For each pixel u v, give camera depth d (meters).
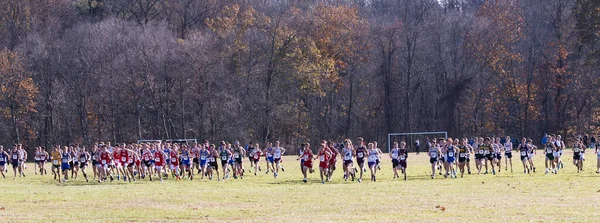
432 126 113.31
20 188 43.62
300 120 108.56
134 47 95.19
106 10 114.56
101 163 49.41
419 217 25.28
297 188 38.91
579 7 100.00
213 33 105.31
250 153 57.72
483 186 37.81
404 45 112.44
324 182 44.00
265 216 26.22
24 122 99.19
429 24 111.81
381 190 36.28
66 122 102.31
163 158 49.00
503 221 24.02
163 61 94.88
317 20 105.88
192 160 50.12
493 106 110.88
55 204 31.20
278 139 109.06
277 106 105.06
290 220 25.03
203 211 27.88
